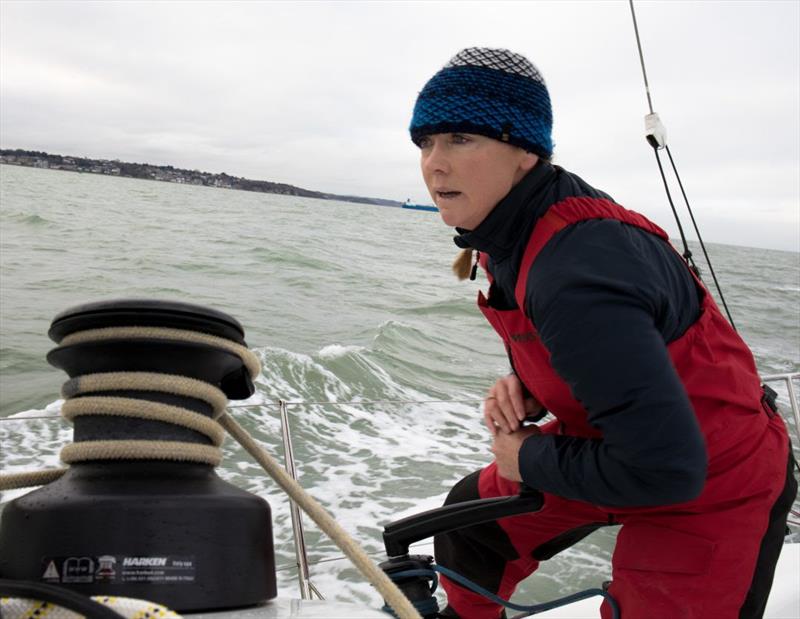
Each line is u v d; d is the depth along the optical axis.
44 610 0.68
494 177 1.25
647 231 1.29
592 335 1.11
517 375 1.52
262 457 0.94
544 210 1.27
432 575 1.37
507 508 1.34
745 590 1.32
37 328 10.05
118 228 25.09
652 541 1.38
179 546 0.75
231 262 18.97
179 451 0.80
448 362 10.41
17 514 0.77
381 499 3.77
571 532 1.74
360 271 20.44
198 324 0.82
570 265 1.15
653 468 1.10
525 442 1.35
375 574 0.86
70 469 0.83
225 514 0.79
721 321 1.39
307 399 7.67
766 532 1.34
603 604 1.53
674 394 1.10
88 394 0.82
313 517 0.90
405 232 46.56
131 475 0.78
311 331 11.83
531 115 1.23
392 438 4.75
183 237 24.08
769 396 1.47
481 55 1.24
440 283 20.22
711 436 1.29
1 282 13.41
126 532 0.74
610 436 1.13
